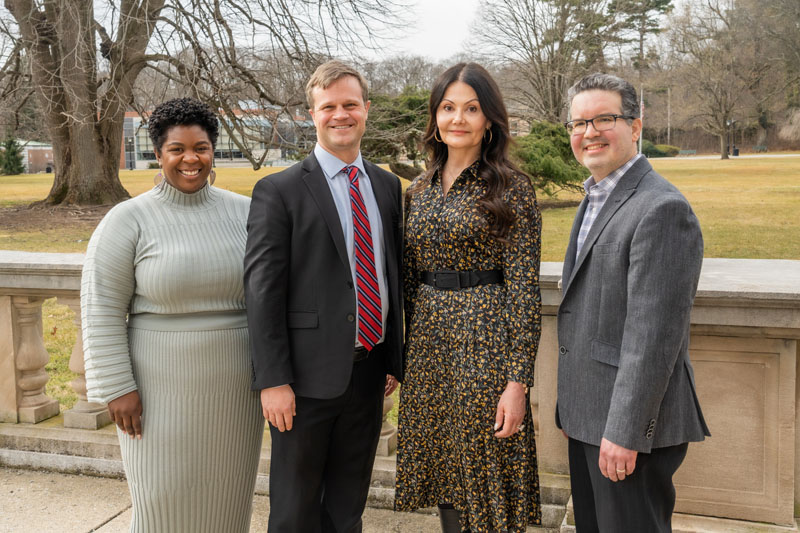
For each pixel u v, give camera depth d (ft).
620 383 5.54
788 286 7.48
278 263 6.48
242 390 6.86
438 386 6.92
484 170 6.72
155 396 6.59
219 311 6.72
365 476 7.39
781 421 7.70
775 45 114.21
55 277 10.16
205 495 6.80
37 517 9.04
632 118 6.00
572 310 6.27
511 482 6.84
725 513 8.02
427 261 6.93
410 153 54.54
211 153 6.75
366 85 6.95
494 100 6.69
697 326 7.79
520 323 6.48
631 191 5.90
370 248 6.87
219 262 6.64
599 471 6.03
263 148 50.55
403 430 7.22
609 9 84.99
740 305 7.39
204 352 6.58
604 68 86.84
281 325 6.48
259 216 6.51
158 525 6.79
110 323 6.44
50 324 23.76
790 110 127.24
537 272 6.61
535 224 6.66
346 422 7.06
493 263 6.69
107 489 9.88
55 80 56.18
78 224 52.95
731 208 60.90
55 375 17.30
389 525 8.96
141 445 6.66
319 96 6.68
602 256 5.91
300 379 6.64
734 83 121.49
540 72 83.10
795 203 62.69
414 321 7.08
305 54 46.52
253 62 47.21
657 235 5.46
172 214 6.68
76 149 62.39
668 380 5.51
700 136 150.82
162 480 6.65
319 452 6.93
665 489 6.03
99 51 53.72
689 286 5.45
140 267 6.50
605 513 6.01
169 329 6.58
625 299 5.77
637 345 5.44
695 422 5.99
